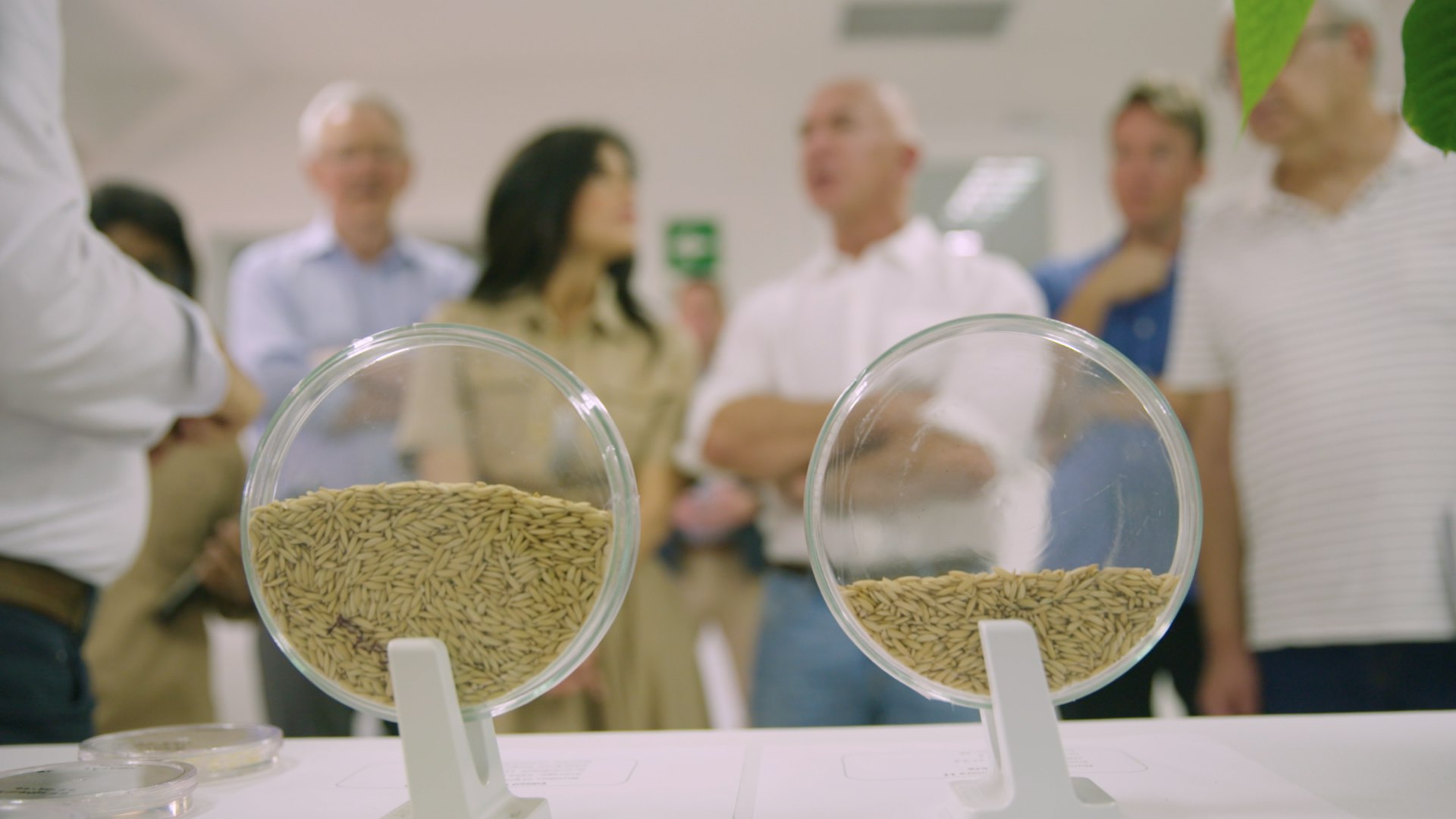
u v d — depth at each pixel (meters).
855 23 4.04
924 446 0.64
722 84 4.30
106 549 1.10
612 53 4.25
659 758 0.78
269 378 3.21
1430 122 0.56
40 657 1.03
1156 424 0.63
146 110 4.31
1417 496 1.74
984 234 4.24
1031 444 0.63
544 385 0.62
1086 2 3.90
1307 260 1.89
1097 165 4.21
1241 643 2.06
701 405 2.38
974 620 0.62
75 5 3.80
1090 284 2.64
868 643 0.63
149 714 2.11
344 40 4.12
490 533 0.60
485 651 0.60
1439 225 1.78
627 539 0.61
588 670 1.84
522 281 2.08
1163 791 0.66
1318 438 1.83
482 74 4.34
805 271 2.52
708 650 3.13
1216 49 4.12
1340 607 1.80
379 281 3.30
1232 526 2.07
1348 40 1.86
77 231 0.96
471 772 0.59
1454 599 1.03
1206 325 2.05
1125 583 0.62
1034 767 0.59
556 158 2.07
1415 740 0.78
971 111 4.24
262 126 4.35
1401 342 1.78
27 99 0.93
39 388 0.96
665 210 4.28
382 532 0.61
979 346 0.65
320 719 2.44
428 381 0.63
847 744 0.81
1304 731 0.82
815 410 2.21
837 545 0.64
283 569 0.62
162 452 1.38
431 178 4.34
